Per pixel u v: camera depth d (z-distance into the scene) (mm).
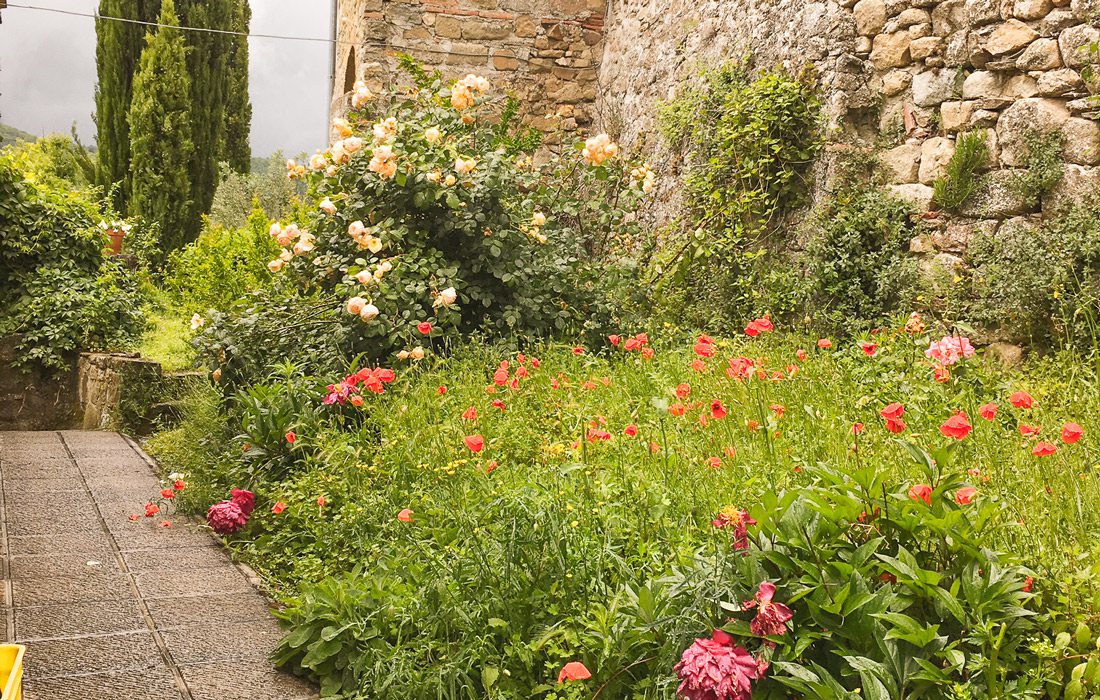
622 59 10961
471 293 6059
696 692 1920
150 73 15742
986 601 2072
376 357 5633
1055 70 5883
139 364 7961
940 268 6293
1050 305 5449
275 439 4570
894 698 1973
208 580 3701
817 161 7207
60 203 10102
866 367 4410
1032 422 3617
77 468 5965
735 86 8078
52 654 2898
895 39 6863
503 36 11336
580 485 2986
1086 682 1908
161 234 15688
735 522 2197
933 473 2305
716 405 3023
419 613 2672
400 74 10969
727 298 7512
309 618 2838
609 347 6344
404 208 6117
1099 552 2248
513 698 2350
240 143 17750
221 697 2648
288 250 6453
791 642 2117
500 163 6227
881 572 2184
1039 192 5910
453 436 3834
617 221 7160
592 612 2336
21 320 9320
